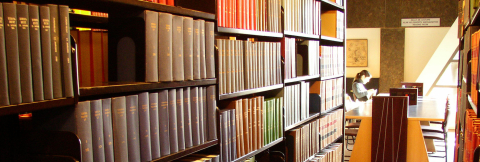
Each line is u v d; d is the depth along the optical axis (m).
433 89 9.32
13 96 1.06
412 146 4.19
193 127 1.84
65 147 1.25
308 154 3.20
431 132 5.12
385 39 9.27
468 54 2.58
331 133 3.79
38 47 1.12
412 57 9.38
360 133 4.40
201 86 1.91
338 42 4.11
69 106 1.27
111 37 1.65
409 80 9.45
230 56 2.12
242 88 2.25
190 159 1.92
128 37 1.59
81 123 1.28
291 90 2.86
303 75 3.16
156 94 1.60
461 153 2.98
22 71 1.08
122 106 1.45
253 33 2.30
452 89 9.16
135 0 1.45
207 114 1.95
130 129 1.49
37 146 1.29
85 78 1.68
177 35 1.67
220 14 2.02
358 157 4.41
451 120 8.38
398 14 7.76
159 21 1.58
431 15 7.58
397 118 4.19
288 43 2.75
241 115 2.26
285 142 2.78
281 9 2.65
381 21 7.87
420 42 9.30
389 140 4.23
